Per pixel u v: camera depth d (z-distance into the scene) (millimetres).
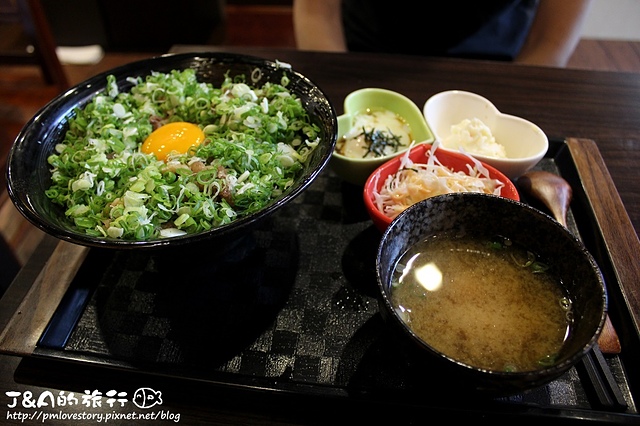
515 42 561
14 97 885
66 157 306
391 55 500
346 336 272
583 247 230
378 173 323
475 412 236
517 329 233
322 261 314
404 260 261
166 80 363
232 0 1237
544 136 345
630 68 749
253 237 329
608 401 240
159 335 274
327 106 310
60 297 289
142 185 281
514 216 254
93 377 258
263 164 301
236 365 258
